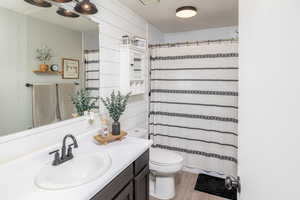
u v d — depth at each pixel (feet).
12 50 3.42
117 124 5.14
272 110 1.43
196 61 7.76
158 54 8.39
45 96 4.07
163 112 8.56
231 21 8.78
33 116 3.82
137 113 7.83
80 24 4.90
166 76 8.34
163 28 9.90
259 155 1.70
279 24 1.31
